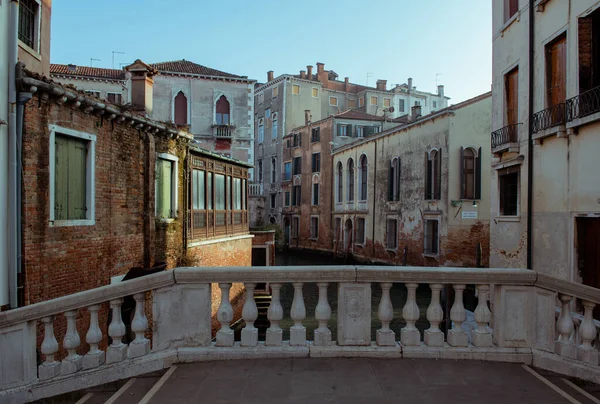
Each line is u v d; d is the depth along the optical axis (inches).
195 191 592.7
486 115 922.1
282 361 182.5
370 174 1259.2
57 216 341.1
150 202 470.3
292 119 1879.9
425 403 150.8
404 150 1084.5
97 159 385.7
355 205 1343.5
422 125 1007.0
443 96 2271.2
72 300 181.6
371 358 185.5
